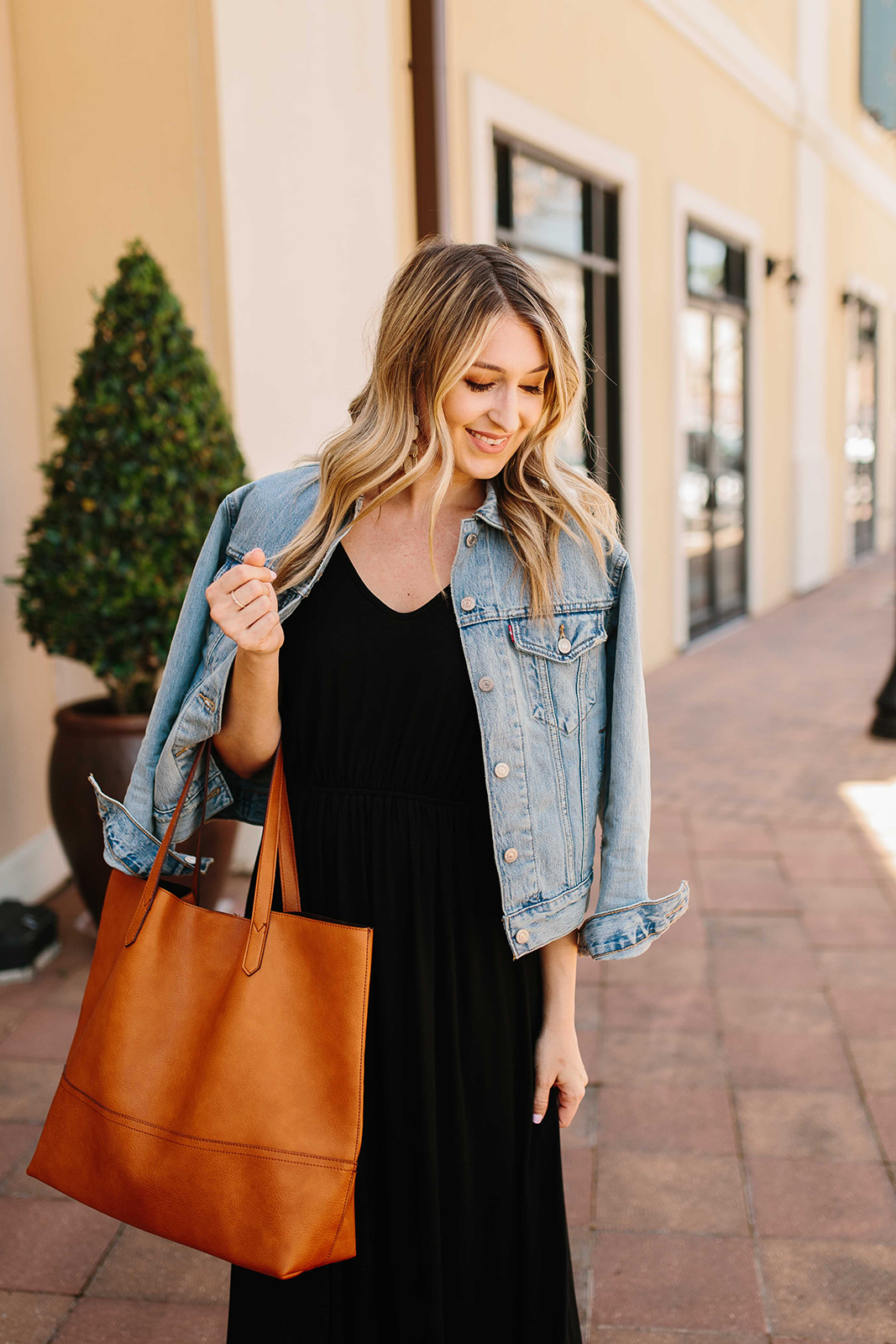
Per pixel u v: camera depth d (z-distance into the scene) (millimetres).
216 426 3305
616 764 1506
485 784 1420
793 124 10523
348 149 4391
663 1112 2732
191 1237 1307
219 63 3621
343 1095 1291
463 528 1417
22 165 3877
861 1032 3082
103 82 3750
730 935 3725
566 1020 1536
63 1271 2213
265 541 1494
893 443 16688
